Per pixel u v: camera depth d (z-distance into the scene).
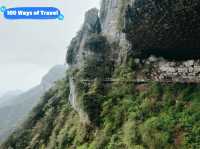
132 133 13.45
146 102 14.80
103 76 18.91
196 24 13.88
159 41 15.76
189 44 14.76
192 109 13.02
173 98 14.30
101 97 17.42
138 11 15.95
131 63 17.59
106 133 15.08
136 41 17.03
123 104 15.87
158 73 16.12
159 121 13.12
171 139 12.16
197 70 14.70
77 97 19.33
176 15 14.31
